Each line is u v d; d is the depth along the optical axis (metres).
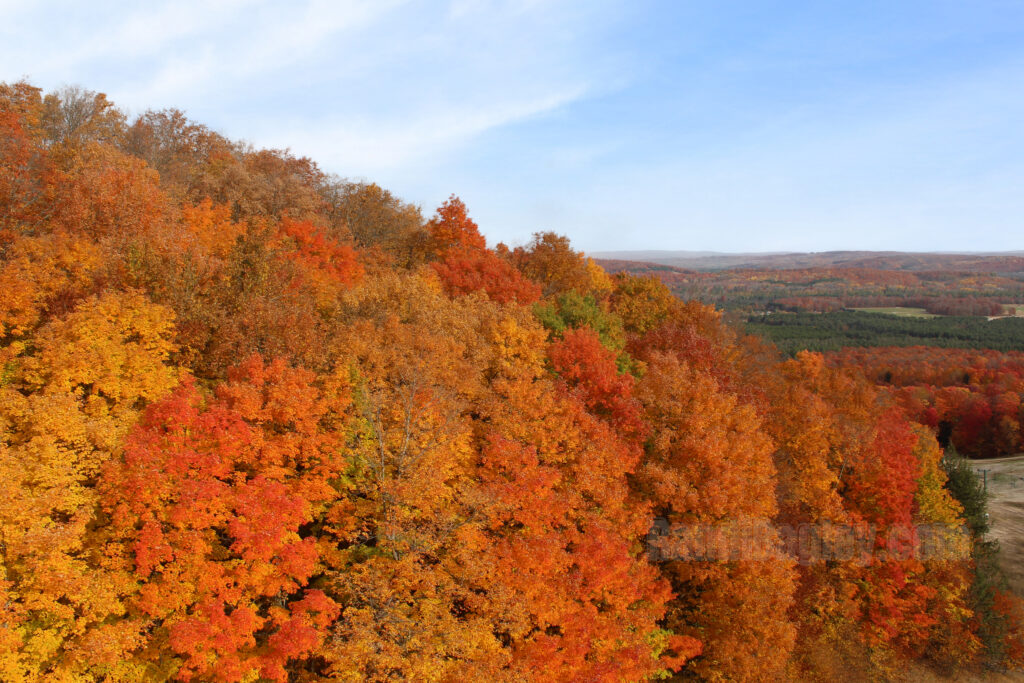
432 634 23.61
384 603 23.80
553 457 32.91
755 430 41.56
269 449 24.48
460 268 53.78
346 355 31.84
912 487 48.44
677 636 34.12
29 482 20.47
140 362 25.80
